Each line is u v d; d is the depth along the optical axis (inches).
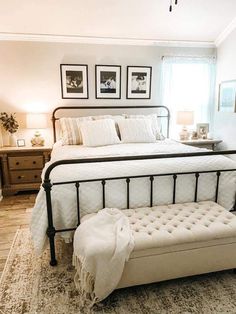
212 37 165.6
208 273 76.4
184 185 87.0
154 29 151.4
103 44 158.1
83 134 135.5
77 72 157.9
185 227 69.4
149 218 74.9
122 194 82.1
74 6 127.0
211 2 131.5
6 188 142.9
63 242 93.1
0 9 125.4
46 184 71.6
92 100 163.5
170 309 63.1
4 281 73.0
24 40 148.2
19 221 111.4
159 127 158.6
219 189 89.8
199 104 177.3
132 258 63.6
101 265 60.6
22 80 152.7
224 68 165.9
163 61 165.9
